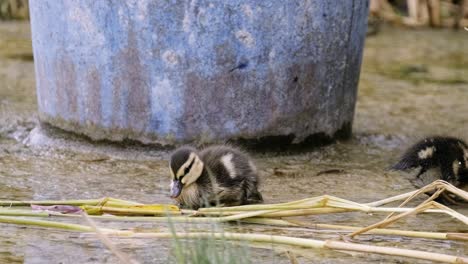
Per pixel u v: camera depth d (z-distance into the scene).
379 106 20.20
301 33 14.80
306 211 11.20
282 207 11.27
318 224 11.32
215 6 14.29
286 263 9.95
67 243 10.63
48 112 15.95
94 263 9.98
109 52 14.77
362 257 10.28
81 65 15.08
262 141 15.13
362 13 15.95
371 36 30.42
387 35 30.67
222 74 14.63
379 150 16.33
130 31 14.55
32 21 15.84
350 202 11.11
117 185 13.62
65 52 15.20
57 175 14.14
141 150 15.15
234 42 14.49
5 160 14.95
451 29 32.16
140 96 14.87
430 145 13.38
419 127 18.25
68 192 13.16
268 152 15.26
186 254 9.20
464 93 21.97
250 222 11.36
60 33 15.15
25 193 13.05
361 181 14.23
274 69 14.80
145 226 11.28
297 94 15.16
